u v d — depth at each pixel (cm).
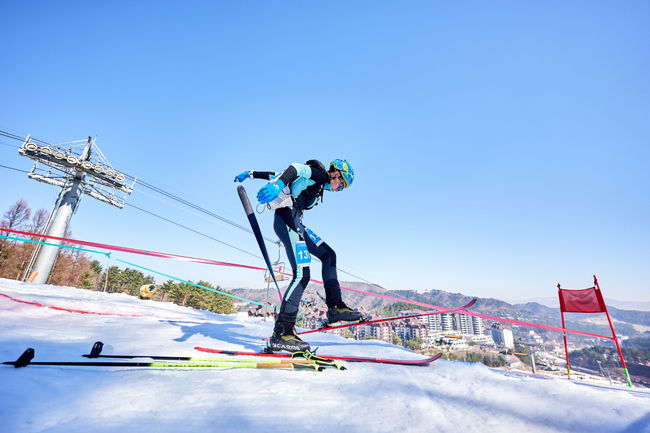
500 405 140
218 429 102
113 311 545
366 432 106
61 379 135
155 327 384
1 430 85
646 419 123
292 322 228
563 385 170
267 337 395
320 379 177
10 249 3459
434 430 109
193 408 119
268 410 123
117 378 149
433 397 152
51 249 1659
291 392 149
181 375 165
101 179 1902
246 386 154
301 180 238
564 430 113
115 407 113
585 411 132
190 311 831
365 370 205
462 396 154
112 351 223
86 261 5159
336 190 271
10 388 113
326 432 105
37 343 231
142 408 114
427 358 272
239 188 237
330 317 239
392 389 160
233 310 7306
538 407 137
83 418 101
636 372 12388
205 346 270
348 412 125
